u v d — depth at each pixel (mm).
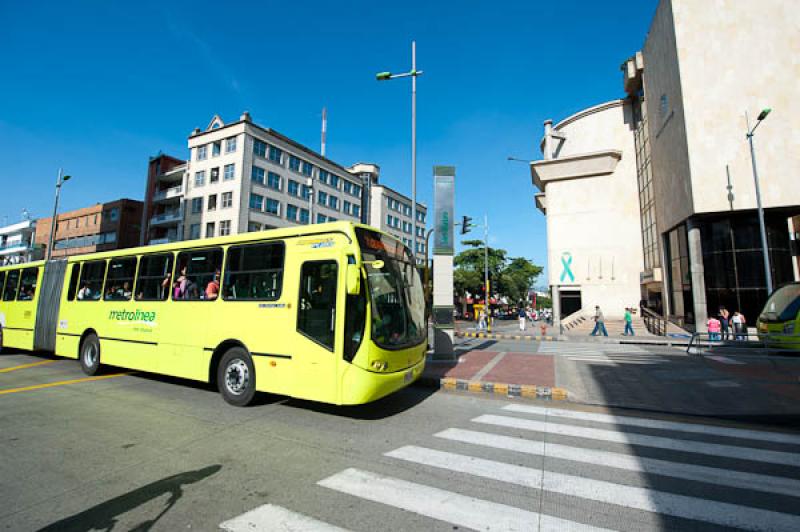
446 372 9445
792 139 20078
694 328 22203
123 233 49094
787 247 20859
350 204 54938
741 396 7391
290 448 4684
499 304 56094
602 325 22875
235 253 6879
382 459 4371
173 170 44562
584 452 4648
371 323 5516
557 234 32969
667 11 23891
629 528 3039
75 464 4180
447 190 11609
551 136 35125
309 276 6023
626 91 32094
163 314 7566
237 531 2951
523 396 7645
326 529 2986
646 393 7699
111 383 8219
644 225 30375
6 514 3172
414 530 2986
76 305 9383
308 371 5742
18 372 9406
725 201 20734
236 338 6551
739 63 21203
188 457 4387
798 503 3436
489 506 3354
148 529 2969
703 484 3811
